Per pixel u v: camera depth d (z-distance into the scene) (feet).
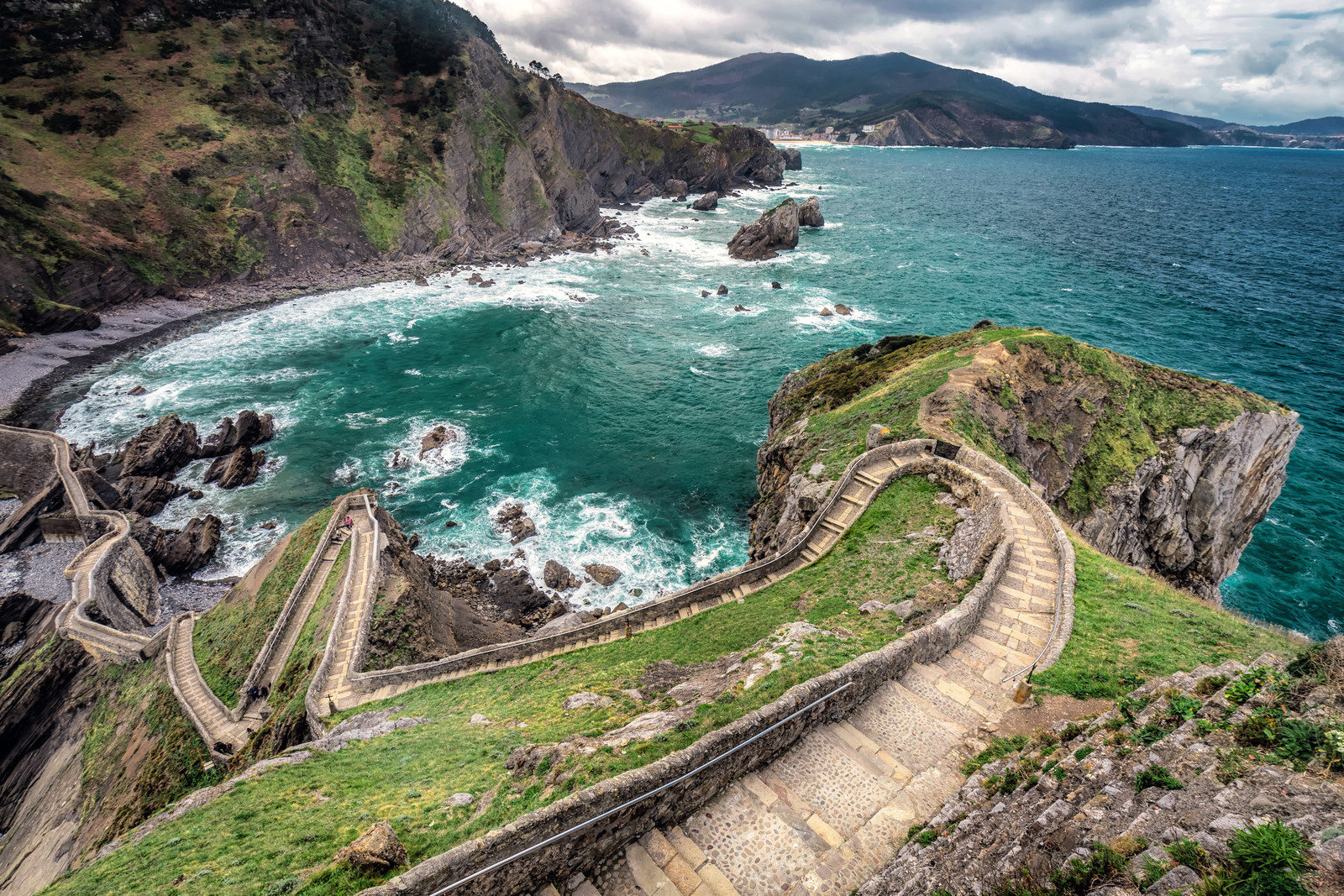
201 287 313.94
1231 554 163.22
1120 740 38.91
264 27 379.96
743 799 46.50
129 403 228.84
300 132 365.20
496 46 529.04
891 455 125.18
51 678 133.80
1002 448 132.67
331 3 408.26
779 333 304.91
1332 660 33.68
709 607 101.86
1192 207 643.45
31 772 126.11
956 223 544.21
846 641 67.41
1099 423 157.58
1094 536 146.00
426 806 49.01
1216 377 250.37
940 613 74.13
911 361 184.34
